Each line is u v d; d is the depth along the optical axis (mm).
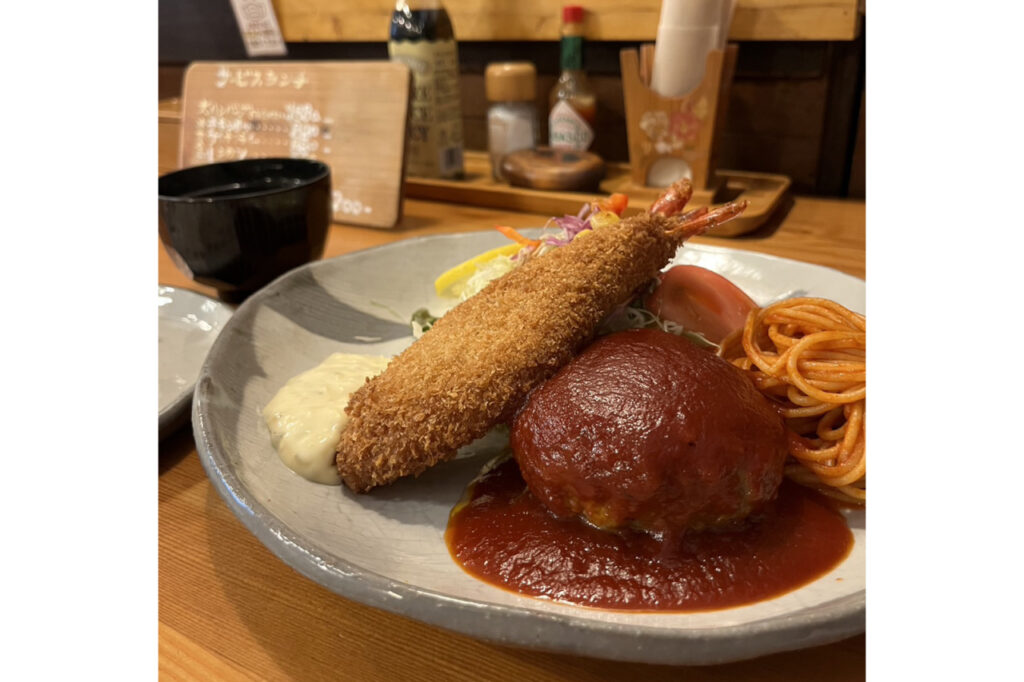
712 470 246
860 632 189
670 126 592
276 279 422
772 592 231
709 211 422
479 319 336
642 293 409
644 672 221
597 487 252
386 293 463
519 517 273
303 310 414
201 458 268
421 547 263
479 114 812
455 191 677
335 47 857
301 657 230
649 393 260
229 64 668
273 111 648
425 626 240
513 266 438
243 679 222
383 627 240
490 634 194
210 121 683
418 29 644
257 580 261
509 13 698
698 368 271
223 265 441
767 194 625
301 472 292
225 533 285
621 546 251
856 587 228
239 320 369
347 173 622
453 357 306
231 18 936
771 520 264
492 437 330
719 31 561
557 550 251
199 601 252
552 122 688
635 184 629
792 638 186
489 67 676
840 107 632
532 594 235
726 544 250
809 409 305
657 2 622
